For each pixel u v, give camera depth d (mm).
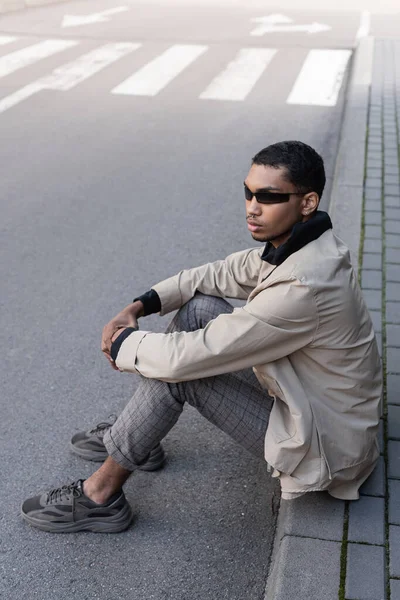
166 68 10891
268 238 2484
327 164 7051
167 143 7703
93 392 3795
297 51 12141
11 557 2746
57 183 6617
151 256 5285
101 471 2797
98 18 15312
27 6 16406
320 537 2596
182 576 2664
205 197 6367
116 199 6293
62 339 4258
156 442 2725
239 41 12922
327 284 2391
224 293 3018
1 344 4195
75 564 2715
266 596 2531
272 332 2430
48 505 2838
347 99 9211
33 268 5078
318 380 2564
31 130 8086
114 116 8609
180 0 18906
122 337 2668
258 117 8570
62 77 10336
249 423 2656
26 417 3582
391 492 2814
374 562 2492
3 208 6070
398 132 7766
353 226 5434
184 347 2514
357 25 15023
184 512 2969
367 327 2596
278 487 3104
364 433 2615
